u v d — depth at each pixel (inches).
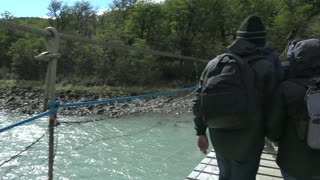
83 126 987.9
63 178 592.1
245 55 92.4
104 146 783.1
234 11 2217.0
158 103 1397.6
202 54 2089.1
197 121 102.7
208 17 2206.0
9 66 2209.6
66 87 1865.2
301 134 84.8
